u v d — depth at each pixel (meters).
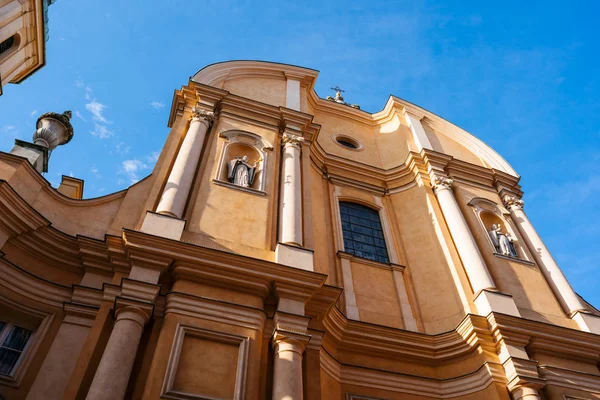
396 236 16.41
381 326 12.38
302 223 13.37
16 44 21.94
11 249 10.40
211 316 9.63
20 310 9.91
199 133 14.54
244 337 9.52
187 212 12.16
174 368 8.70
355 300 13.66
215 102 16.03
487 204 17.39
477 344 12.03
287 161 14.84
